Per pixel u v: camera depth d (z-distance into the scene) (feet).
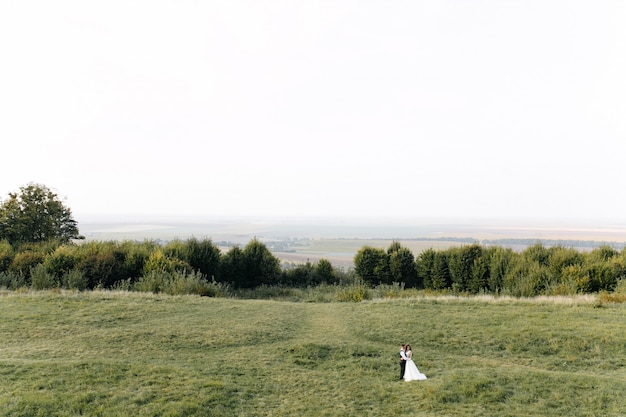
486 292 160.15
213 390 48.55
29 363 54.29
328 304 112.47
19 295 102.06
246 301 113.50
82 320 80.64
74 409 41.88
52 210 205.36
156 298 106.52
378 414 43.86
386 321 85.10
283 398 48.37
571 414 41.37
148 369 54.19
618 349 62.44
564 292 118.93
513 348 66.08
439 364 60.08
